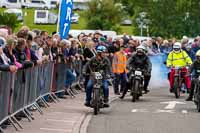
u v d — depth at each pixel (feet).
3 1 341.21
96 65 77.97
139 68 98.02
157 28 240.32
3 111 55.72
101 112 78.89
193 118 74.02
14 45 64.08
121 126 65.36
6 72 55.06
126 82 100.01
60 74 90.74
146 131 61.87
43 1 368.48
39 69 73.46
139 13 244.63
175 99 101.40
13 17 190.39
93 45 110.01
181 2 235.20
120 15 285.23
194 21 237.86
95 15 281.54
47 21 299.38
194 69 93.04
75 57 99.40
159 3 239.09
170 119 72.49
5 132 57.00
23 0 360.48
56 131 60.18
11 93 58.18
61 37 102.99
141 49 98.63
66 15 103.09
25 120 66.28
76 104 86.07
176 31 238.48
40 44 82.99
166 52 144.66
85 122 68.18
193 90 93.86
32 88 69.51
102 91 77.36
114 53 114.11
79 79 107.24
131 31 304.09
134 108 85.30
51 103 84.99
